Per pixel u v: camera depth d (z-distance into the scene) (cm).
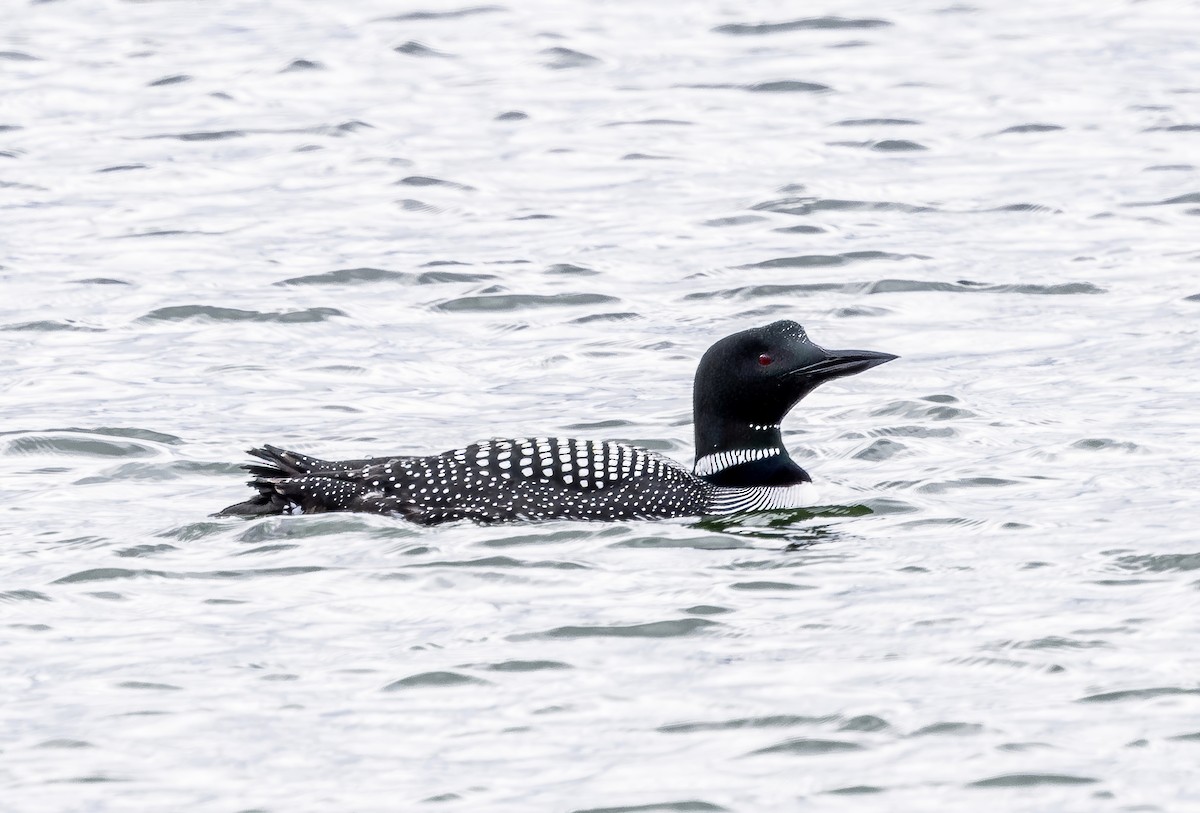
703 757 894
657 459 1304
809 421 1582
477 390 1706
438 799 855
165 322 1964
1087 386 1667
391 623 1073
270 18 3791
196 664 1012
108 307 2014
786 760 890
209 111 3066
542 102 3123
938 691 963
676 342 1877
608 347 1861
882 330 1928
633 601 1105
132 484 1403
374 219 2445
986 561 1175
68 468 1448
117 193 2577
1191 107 3017
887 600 1104
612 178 2661
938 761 884
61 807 849
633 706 955
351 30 3666
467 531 1223
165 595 1120
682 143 2853
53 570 1165
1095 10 3806
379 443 1524
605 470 1277
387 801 853
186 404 1652
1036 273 2133
